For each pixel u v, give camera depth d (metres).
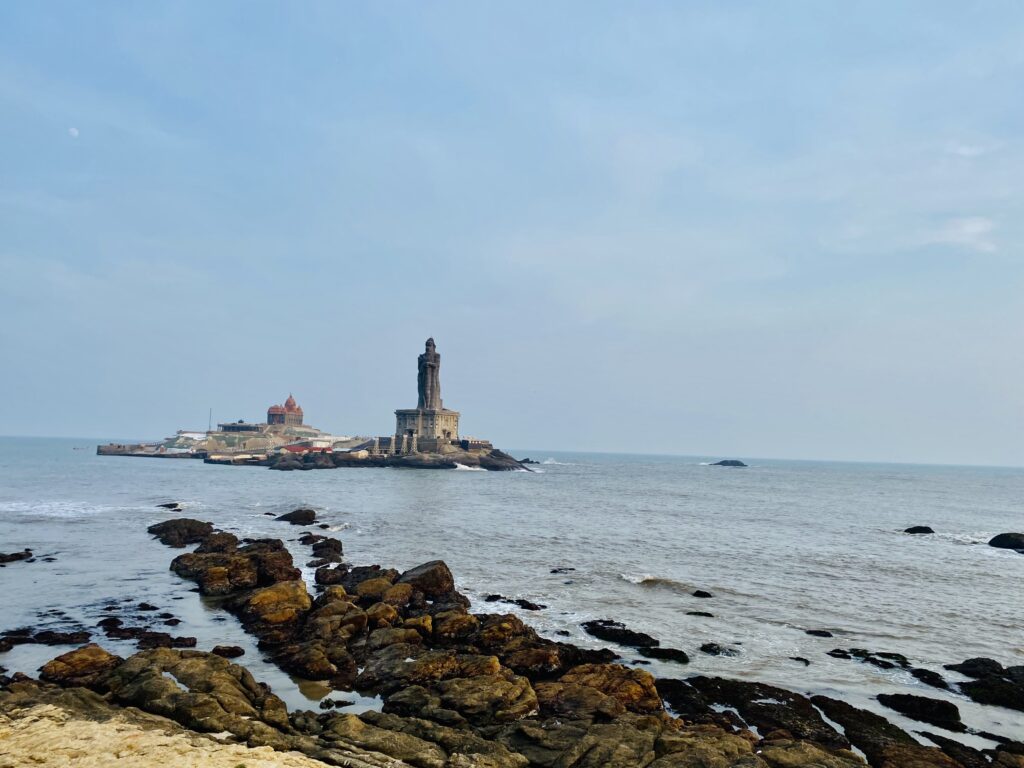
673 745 21.78
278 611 37.81
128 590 45.19
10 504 95.19
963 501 151.50
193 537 66.62
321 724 23.45
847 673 32.19
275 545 58.66
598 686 27.83
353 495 124.44
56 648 32.66
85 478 156.62
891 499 150.75
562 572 53.50
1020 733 26.30
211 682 25.64
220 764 18.89
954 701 29.22
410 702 26.02
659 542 70.31
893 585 52.00
